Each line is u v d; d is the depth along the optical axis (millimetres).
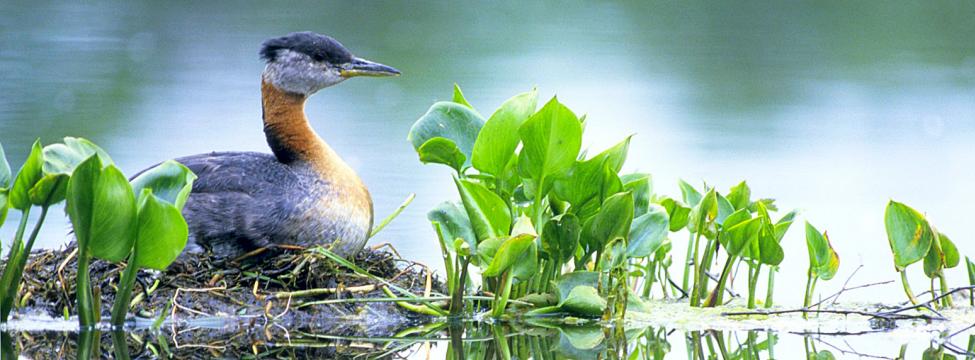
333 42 13234
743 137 22688
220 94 26281
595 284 11203
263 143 21391
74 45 31438
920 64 30328
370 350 10297
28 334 10508
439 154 11102
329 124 23625
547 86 27312
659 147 21562
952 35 33531
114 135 21625
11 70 27938
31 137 21375
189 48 31391
